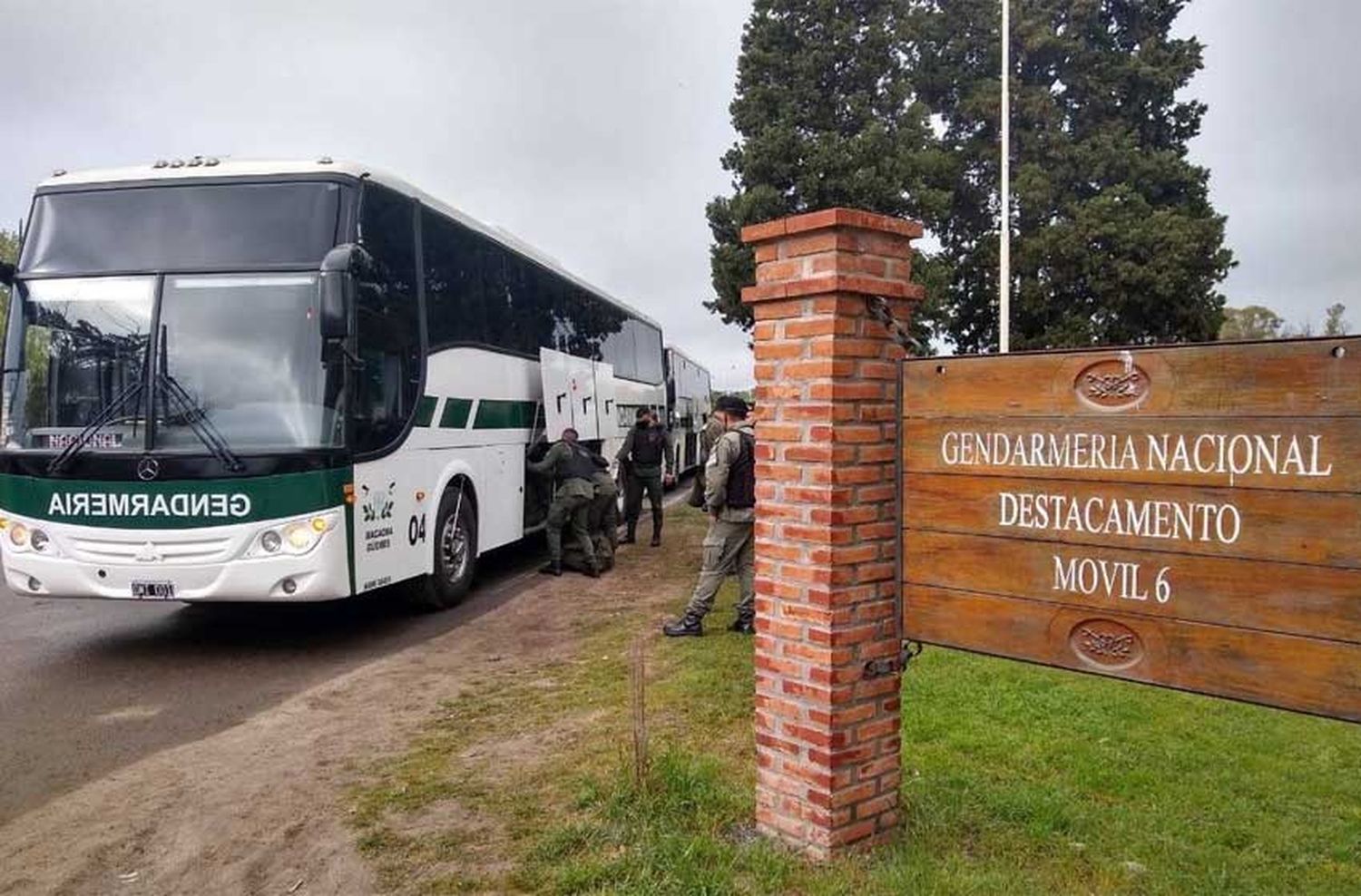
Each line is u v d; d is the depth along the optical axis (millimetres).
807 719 3709
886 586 3779
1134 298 27859
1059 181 28609
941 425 3486
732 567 7531
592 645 7605
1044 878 3588
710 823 3961
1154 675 2998
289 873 3826
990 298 29969
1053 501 3209
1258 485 2799
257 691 6617
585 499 10977
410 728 5648
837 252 3562
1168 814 4309
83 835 4262
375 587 7688
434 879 3676
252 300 7230
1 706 6297
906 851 3719
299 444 7004
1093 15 29109
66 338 7281
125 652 7746
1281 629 2764
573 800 4270
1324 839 4105
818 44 28094
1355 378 2639
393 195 8234
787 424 3771
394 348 8070
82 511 7020
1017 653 3303
